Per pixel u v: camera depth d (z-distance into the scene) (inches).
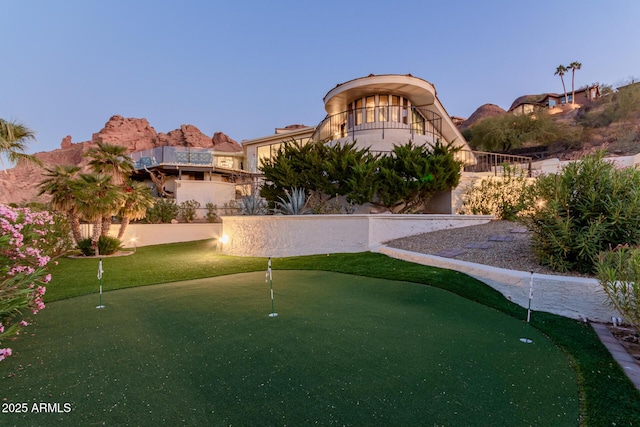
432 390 100.0
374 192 427.2
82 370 116.7
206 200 864.9
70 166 534.6
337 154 458.9
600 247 195.9
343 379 106.7
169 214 770.8
